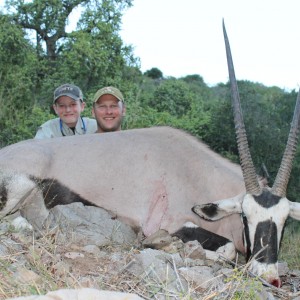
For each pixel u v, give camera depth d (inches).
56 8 210.2
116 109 113.8
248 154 82.0
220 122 171.8
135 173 89.5
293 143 81.7
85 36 192.5
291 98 197.2
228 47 87.4
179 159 91.4
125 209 88.4
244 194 83.8
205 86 440.8
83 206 84.8
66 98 115.1
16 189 84.7
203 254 80.6
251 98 175.8
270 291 72.3
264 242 76.9
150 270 67.6
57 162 88.9
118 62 197.8
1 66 185.3
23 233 77.9
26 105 181.0
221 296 64.4
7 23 190.7
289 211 79.7
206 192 91.1
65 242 76.0
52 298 43.8
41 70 198.8
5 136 160.4
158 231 82.8
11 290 58.1
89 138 92.6
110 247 79.0
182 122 178.7
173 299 63.3
